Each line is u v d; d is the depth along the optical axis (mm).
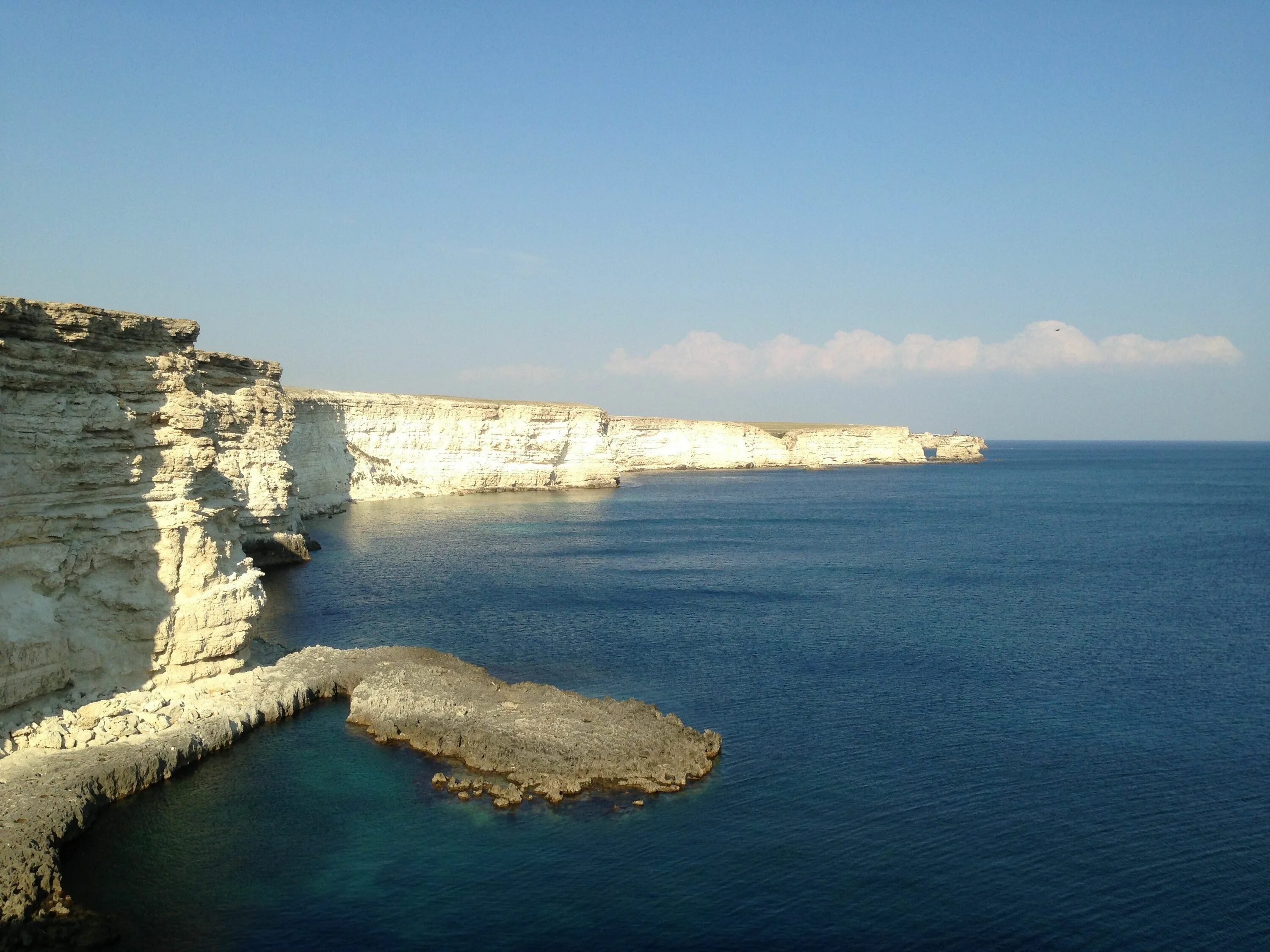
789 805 27391
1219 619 53250
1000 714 35656
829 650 44906
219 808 26078
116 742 27969
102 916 20641
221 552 35531
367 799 27000
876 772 29922
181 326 35594
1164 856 24891
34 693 27594
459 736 30719
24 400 28047
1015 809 27453
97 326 30328
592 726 31578
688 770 29344
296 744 30844
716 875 23359
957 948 20672
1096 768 30578
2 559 27125
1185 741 33062
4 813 23031
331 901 21812
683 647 44906
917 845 25203
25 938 19297
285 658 38344
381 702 33312
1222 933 21453
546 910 21703
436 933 20719
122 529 31141
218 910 21281
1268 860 24734
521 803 26969
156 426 33062
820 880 23266
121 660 31359
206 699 32375
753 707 36000
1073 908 22344
